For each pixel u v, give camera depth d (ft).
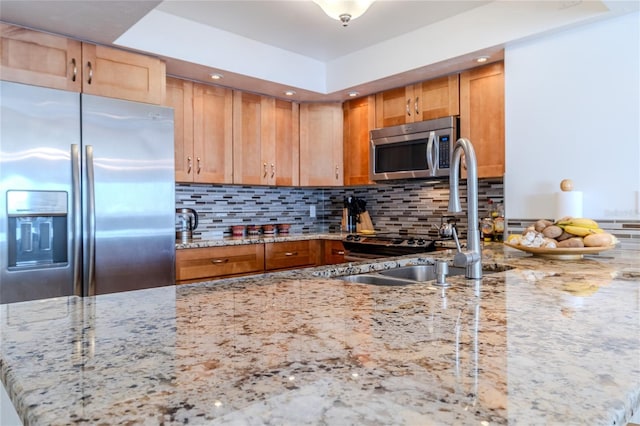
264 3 8.69
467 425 1.46
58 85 7.77
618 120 7.47
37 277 7.21
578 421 1.49
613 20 7.52
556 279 4.59
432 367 2.00
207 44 9.74
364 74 11.25
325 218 15.17
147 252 8.50
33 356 2.22
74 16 7.19
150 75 8.98
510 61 8.83
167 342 2.44
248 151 11.78
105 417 1.54
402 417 1.52
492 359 2.11
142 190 8.46
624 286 4.17
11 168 7.00
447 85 10.62
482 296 3.72
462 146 4.76
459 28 9.32
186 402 1.65
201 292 3.99
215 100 11.16
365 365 2.03
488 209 11.05
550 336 2.51
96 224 7.83
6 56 7.25
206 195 12.35
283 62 11.25
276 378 1.88
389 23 9.73
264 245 11.37
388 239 11.27
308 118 13.01
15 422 3.19
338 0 6.84
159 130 8.77
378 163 12.03
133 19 7.32
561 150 8.14
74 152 7.62
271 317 3.01
